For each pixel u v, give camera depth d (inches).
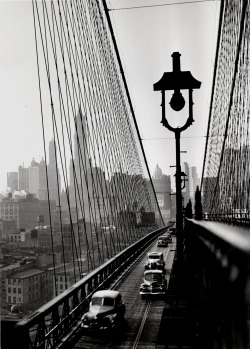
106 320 362.3
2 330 228.8
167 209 5364.2
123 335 363.3
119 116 1197.1
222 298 52.2
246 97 901.8
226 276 46.7
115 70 1162.0
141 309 463.8
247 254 38.5
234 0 1079.0
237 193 967.6
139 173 1737.2
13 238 2194.9
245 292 40.3
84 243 1498.5
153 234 1785.2
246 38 912.9
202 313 98.6
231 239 45.9
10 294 1082.7
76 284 421.1
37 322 270.7
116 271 706.2
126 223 1166.3
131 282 633.6
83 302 431.5
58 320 336.2
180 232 354.3
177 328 197.3
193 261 141.8
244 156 896.9
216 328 61.7
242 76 962.1
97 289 516.7
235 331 46.8
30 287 1141.1
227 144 1198.9
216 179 1457.9
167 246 1306.6
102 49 978.7
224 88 1307.8
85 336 357.7
